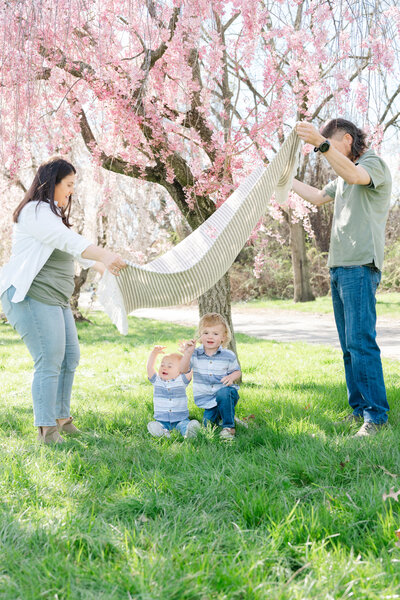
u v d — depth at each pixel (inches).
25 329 135.3
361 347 142.0
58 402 148.1
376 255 141.5
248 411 164.4
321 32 141.9
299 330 530.3
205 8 153.0
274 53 178.7
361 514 85.1
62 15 152.0
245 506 87.8
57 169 138.2
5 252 589.0
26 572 70.0
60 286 138.9
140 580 66.4
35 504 94.0
